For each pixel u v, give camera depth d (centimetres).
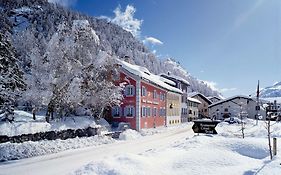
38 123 2369
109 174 1036
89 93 3144
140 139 2991
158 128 4253
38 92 2616
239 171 1120
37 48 2786
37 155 1931
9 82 1894
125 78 3775
